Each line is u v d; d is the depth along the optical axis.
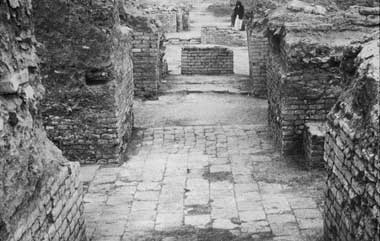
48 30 8.07
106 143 8.53
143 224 6.47
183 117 11.53
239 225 6.35
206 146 9.41
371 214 4.39
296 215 6.55
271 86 9.92
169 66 18.19
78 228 5.48
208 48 16.25
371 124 4.55
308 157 8.12
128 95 9.68
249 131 10.18
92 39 8.11
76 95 8.35
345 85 5.79
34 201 4.34
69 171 5.22
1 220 3.72
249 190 7.44
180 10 25.88
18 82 4.23
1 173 3.78
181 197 7.28
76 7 7.97
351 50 5.67
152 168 8.42
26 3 4.60
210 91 13.85
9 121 4.05
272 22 9.61
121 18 12.74
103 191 7.54
